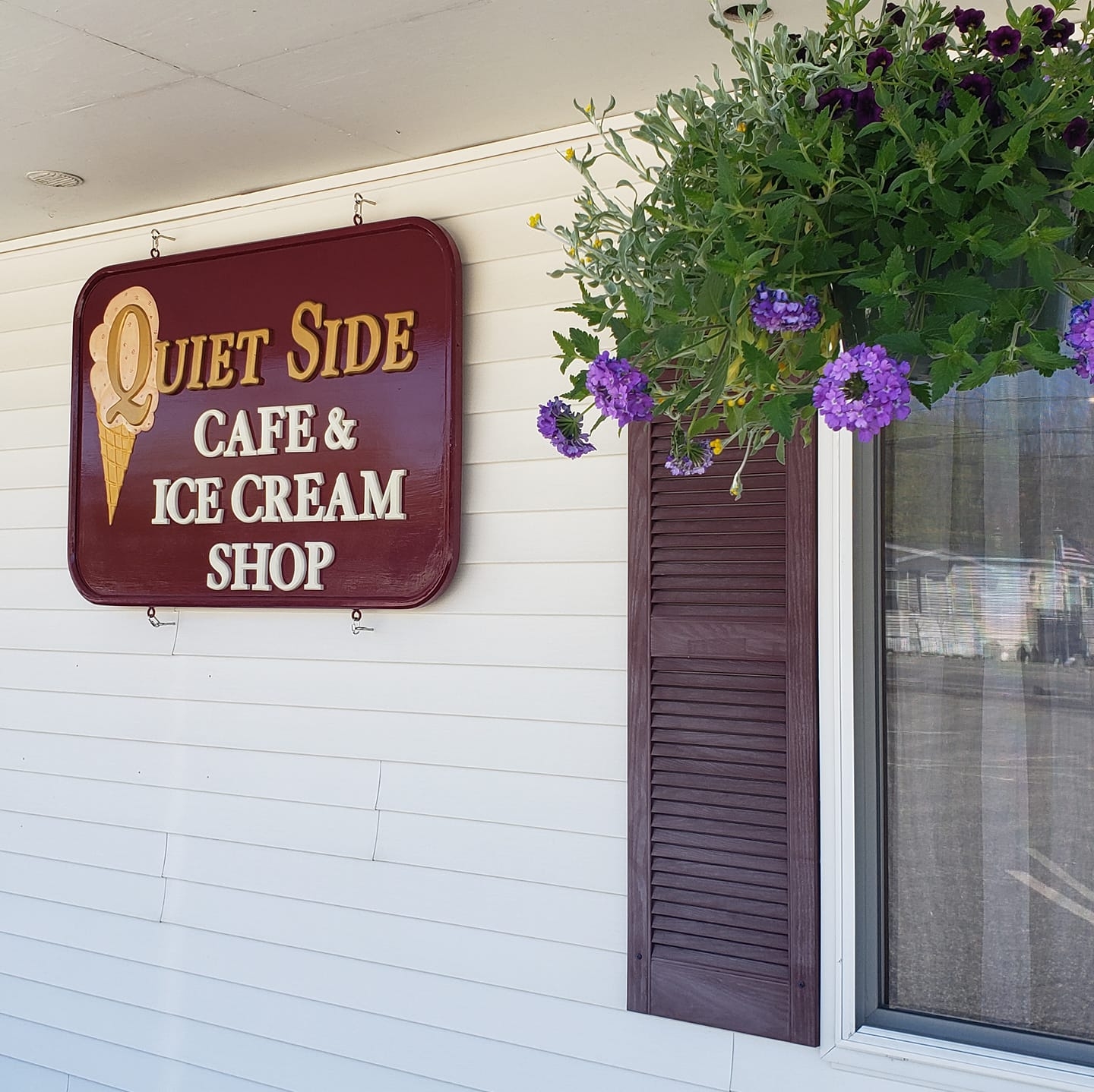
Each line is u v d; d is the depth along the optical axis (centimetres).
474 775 276
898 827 234
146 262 323
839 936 230
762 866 236
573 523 267
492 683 275
